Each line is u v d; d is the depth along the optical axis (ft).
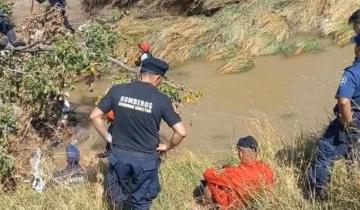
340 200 16.52
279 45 38.73
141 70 16.88
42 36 26.27
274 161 20.17
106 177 19.52
